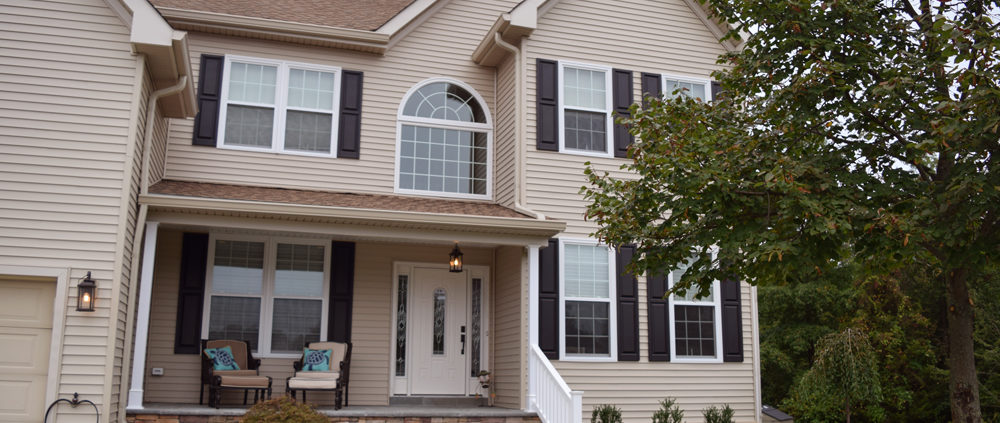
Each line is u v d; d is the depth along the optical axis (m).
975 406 7.73
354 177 12.55
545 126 12.43
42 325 8.70
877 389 17.11
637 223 8.88
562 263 12.08
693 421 12.26
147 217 9.62
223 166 11.94
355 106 12.78
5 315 8.64
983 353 20.61
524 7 12.42
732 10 9.04
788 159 7.65
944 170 7.96
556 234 11.91
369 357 12.05
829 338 17.53
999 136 6.92
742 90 9.12
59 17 9.22
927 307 23.41
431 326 12.55
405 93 13.13
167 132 11.78
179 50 9.35
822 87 7.96
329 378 10.66
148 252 9.48
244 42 12.45
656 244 9.03
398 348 12.35
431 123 13.14
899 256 7.73
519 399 11.11
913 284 23.41
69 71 9.11
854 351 17.30
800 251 7.32
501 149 13.07
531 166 12.22
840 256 8.60
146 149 9.67
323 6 13.96
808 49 8.17
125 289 9.16
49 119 8.96
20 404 8.50
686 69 13.51
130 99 9.17
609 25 13.19
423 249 12.70
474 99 13.52
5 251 8.55
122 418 8.97
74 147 8.95
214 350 10.62
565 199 12.31
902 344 22.48
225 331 11.47
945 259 7.81
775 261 7.76
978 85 7.11
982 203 6.92
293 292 11.88
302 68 12.67
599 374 11.91
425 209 11.20
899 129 8.34
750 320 13.06
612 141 12.78
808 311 24.81
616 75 13.02
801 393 18.17
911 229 6.84
